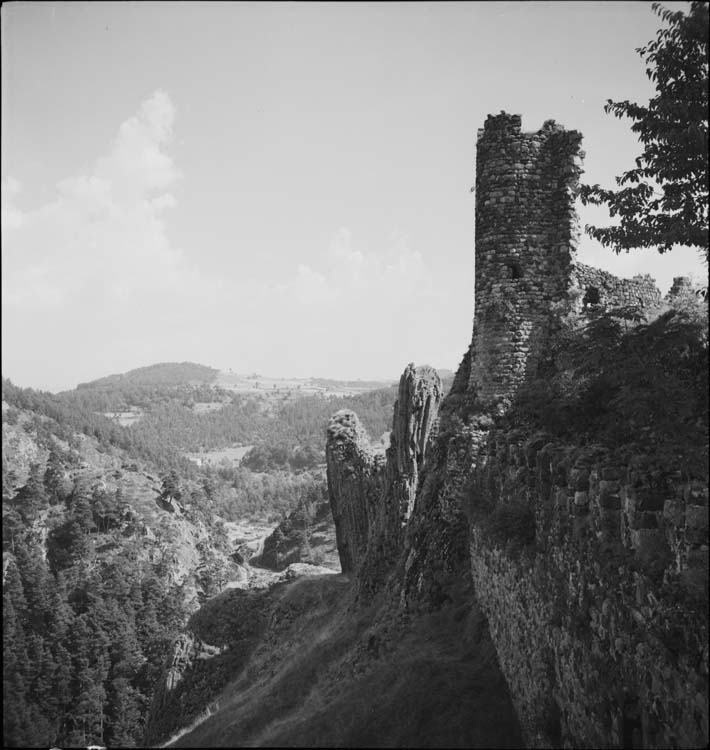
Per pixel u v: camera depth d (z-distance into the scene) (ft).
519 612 44.21
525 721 41.47
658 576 28.68
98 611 303.89
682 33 39.65
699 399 36.70
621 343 45.52
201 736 62.44
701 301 59.67
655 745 27.91
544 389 55.52
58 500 443.32
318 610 120.26
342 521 149.28
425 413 110.52
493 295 69.56
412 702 46.91
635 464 31.73
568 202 68.90
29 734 90.27
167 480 514.68
